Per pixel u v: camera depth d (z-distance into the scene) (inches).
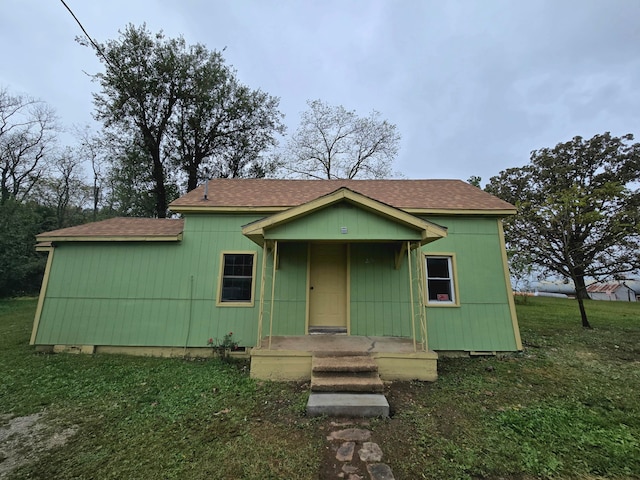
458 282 292.0
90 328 286.4
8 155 971.3
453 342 280.7
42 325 285.9
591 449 130.9
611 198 422.0
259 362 217.2
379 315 285.3
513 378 220.1
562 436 140.6
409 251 249.6
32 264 713.0
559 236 450.0
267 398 184.2
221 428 149.3
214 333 285.0
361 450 130.3
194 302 290.7
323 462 122.4
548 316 494.3
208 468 118.3
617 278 446.6
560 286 1315.2
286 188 374.3
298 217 231.5
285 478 113.1
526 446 132.3
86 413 165.0
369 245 297.6
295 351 219.1
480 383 209.9
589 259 459.2
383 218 232.8
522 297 781.3
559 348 297.0
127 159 808.3
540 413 163.2
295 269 294.8
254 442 136.6
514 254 523.2
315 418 158.6
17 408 170.7
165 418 159.6
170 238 293.6
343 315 291.4
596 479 112.7
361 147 946.7
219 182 398.3
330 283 297.3
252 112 946.7
